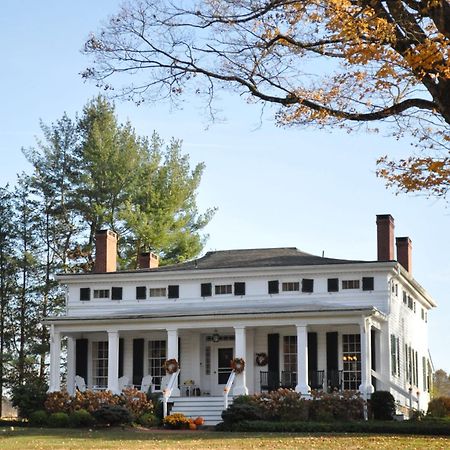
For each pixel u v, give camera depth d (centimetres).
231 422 3512
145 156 6109
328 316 3903
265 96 1636
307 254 4544
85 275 4559
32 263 5753
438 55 1344
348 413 3622
